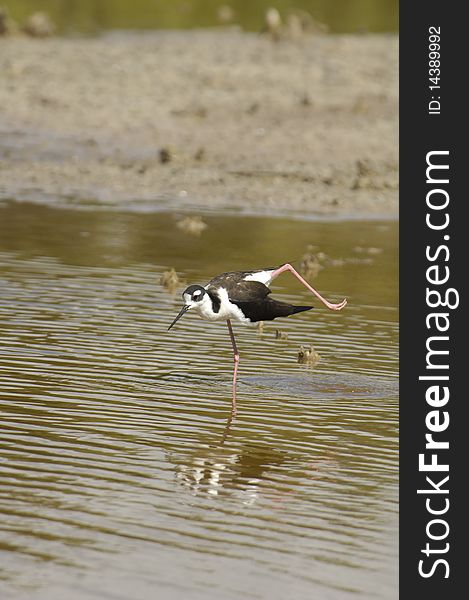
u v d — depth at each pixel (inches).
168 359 527.8
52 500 368.2
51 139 1016.2
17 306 594.2
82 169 949.8
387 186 925.8
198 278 670.5
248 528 357.4
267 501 378.3
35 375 489.7
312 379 510.9
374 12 1838.1
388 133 1061.8
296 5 1882.4
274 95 1177.4
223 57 1336.1
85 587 315.6
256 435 438.6
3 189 893.2
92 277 663.8
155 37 1499.8
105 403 462.9
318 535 354.9
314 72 1282.0
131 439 426.0
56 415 445.1
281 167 964.0
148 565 329.4
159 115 1093.1
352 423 458.3
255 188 916.6
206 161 975.0
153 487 383.9
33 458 401.1
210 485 388.5
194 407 466.3
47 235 762.8
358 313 619.5
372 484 398.0
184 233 790.5
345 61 1341.0
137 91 1162.0
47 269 676.1
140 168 957.2
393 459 422.0
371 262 736.3
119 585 317.4
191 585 319.3
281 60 1333.7
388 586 325.4
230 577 324.8
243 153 995.9
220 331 579.5
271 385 500.7
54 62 1256.8
